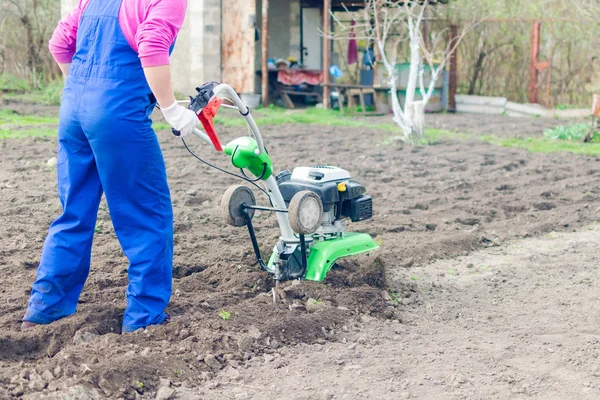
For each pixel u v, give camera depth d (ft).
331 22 67.31
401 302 17.08
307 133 45.01
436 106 60.85
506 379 13.10
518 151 39.32
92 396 11.82
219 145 14.43
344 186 16.87
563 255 21.29
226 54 59.47
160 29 13.07
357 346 14.44
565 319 16.14
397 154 37.73
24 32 64.64
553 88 63.82
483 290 18.20
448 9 62.95
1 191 26.66
